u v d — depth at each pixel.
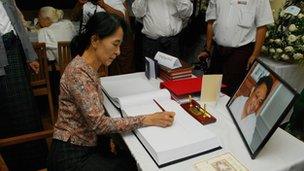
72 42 1.20
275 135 1.14
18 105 1.85
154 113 1.16
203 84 1.40
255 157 0.99
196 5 2.90
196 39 2.99
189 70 1.65
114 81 1.69
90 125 1.10
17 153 1.97
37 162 2.04
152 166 0.94
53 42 2.73
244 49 2.33
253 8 2.20
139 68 3.09
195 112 1.28
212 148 1.03
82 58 1.14
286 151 1.04
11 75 1.79
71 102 1.14
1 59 1.70
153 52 2.71
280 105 0.93
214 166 0.94
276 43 2.30
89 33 1.12
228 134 1.14
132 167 1.18
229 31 2.30
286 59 2.31
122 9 2.66
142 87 1.57
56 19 3.02
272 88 1.04
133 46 3.04
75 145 1.17
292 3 2.35
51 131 1.51
